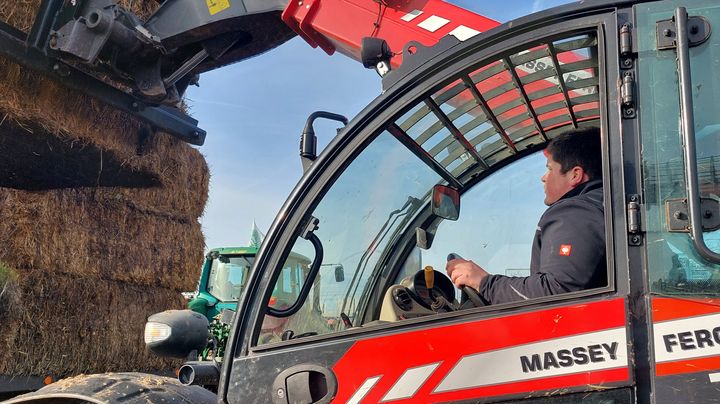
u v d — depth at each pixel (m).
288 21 3.40
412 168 2.66
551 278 2.00
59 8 3.85
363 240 2.47
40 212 5.49
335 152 2.19
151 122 4.35
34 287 5.38
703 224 1.67
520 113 2.74
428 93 2.16
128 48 3.82
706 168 1.71
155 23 3.89
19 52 3.83
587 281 1.97
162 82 3.98
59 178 5.69
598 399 1.69
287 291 2.19
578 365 1.71
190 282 7.00
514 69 2.33
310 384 1.98
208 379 2.38
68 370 5.56
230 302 10.38
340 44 3.29
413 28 3.05
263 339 2.13
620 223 1.76
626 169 1.79
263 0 3.69
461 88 2.34
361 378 1.93
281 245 2.16
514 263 2.91
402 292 2.42
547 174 2.50
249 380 2.05
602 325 1.71
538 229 2.29
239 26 3.80
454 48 2.11
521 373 1.76
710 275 1.65
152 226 6.59
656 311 1.67
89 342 5.79
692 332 1.63
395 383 1.89
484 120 2.66
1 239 5.23
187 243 6.98
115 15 3.81
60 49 3.76
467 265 2.30
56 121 5.01
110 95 4.12
